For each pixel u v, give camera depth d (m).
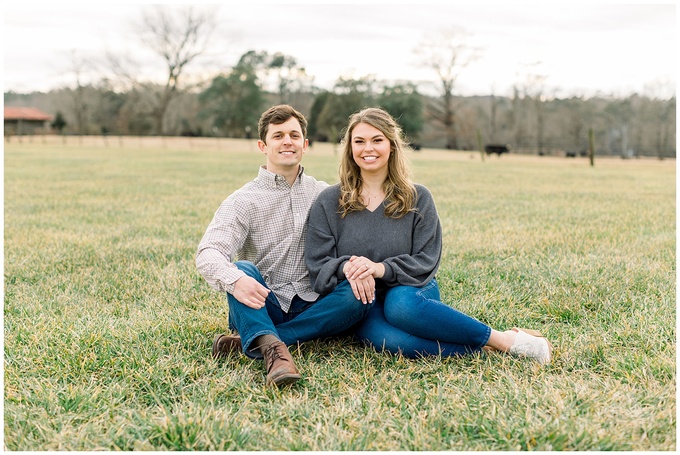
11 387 2.54
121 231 6.43
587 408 2.28
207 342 3.07
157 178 15.06
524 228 6.55
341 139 3.07
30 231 6.46
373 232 2.98
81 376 2.64
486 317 3.47
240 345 2.90
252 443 2.12
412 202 3.01
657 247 5.37
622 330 3.12
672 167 25.17
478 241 5.68
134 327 3.25
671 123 47.69
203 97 62.09
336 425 2.22
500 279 4.25
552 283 4.11
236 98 60.94
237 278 2.69
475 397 2.40
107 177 15.34
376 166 2.93
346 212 3.00
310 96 63.84
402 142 3.01
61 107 68.62
